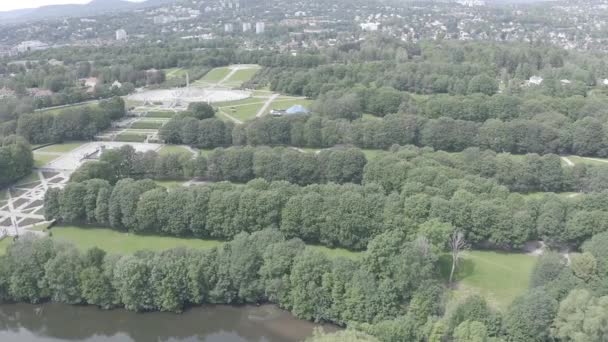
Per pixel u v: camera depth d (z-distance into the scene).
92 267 193.00
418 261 178.00
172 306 188.50
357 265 187.62
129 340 188.38
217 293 190.62
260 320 188.25
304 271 184.38
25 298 198.00
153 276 188.75
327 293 181.25
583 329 144.25
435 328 152.25
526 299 160.50
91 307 195.50
